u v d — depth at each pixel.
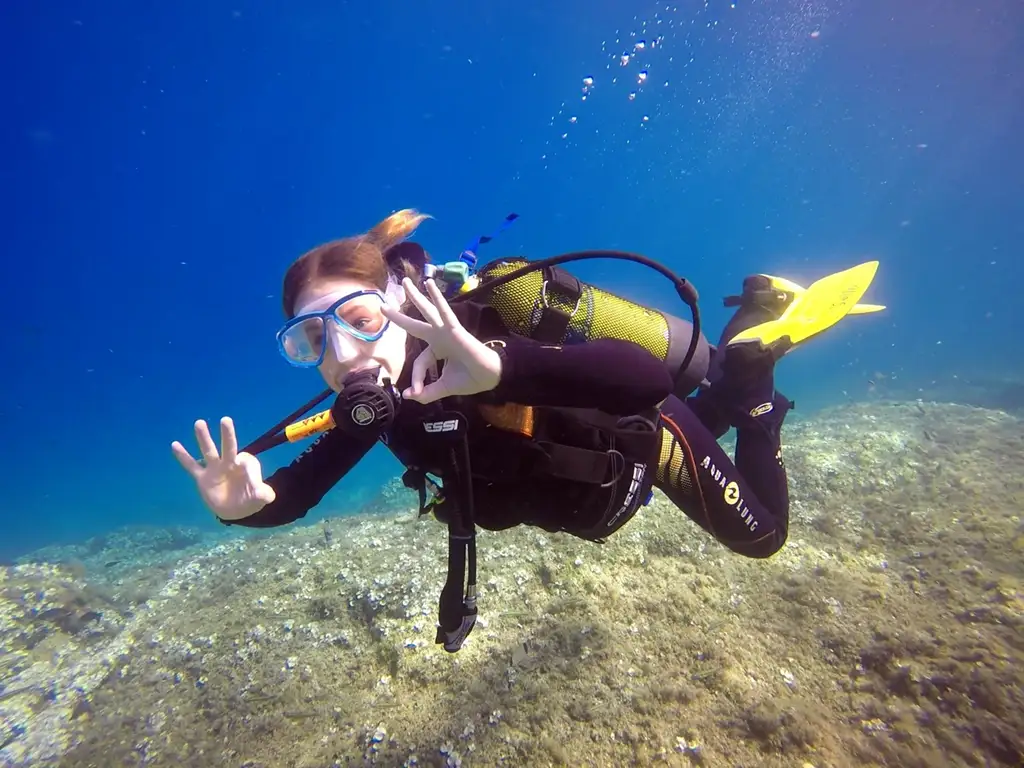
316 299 0.82
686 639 1.68
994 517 2.18
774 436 1.56
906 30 12.88
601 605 1.89
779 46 13.18
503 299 1.00
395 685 1.77
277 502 0.95
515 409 0.91
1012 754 1.25
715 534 1.38
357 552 2.63
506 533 2.34
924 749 1.29
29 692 2.20
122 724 1.93
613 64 13.50
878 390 8.18
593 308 1.06
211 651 2.20
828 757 1.28
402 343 0.85
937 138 21.38
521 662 1.69
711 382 1.59
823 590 1.85
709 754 1.33
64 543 5.61
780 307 1.78
